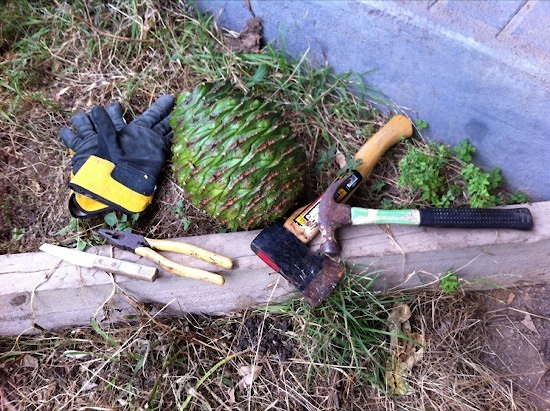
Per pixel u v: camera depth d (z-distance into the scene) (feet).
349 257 2.70
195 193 2.63
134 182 2.89
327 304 2.80
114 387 2.78
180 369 2.83
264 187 2.57
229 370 2.83
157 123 3.18
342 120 3.29
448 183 3.09
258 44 3.51
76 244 2.90
